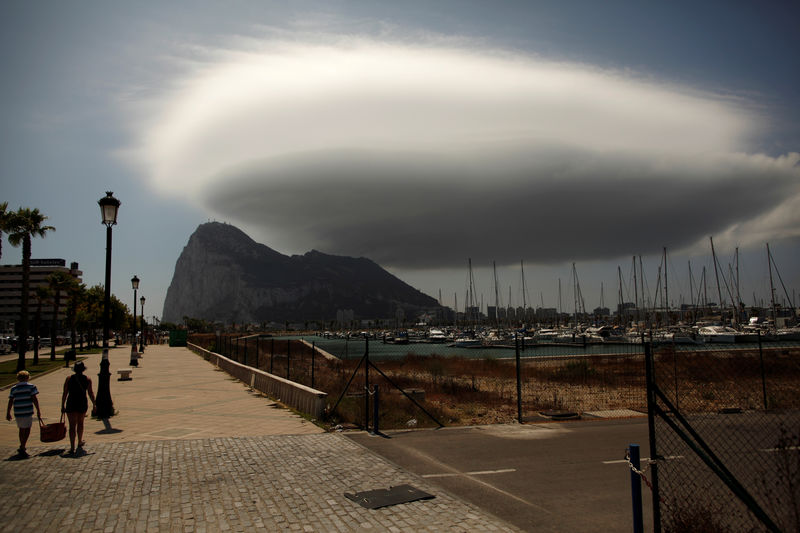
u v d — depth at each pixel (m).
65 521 6.90
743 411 14.59
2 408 17.00
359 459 10.45
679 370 21.53
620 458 10.46
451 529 6.68
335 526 6.76
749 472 8.41
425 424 14.59
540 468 9.81
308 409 15.97
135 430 13.48
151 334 106.75
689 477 8.41
